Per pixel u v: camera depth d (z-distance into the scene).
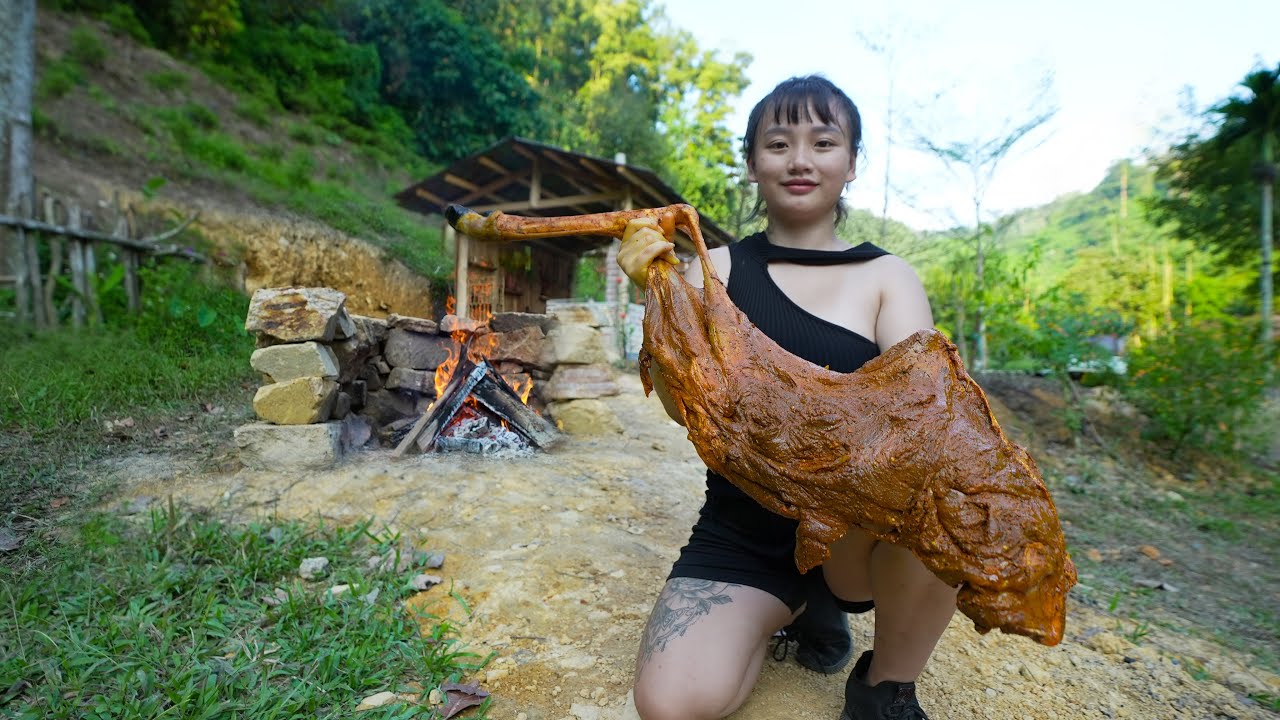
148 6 16.12
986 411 1.16
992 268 9.68
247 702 1.64
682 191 30.16
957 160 9.67
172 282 6.59
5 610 1.96
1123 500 5.76
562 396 4.93
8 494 2.81
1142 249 22.62
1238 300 12.59
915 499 1.10
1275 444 8.10
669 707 1.36
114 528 2.54
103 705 1.56
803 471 1.19
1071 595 3.19
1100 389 8.68
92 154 9.95
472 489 3.28
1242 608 3.38
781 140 1.69
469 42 21.73
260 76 17.45
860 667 1.63
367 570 2.44
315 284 10.12
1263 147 12.59
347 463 3.54
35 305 5.75
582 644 2.02
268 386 3.56
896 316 1.60
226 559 2.39
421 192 9.76
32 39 7.24
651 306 1.43
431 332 4.69
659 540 2.96
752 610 1.51
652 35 40.12
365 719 1.58
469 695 1.71
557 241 10.72
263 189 11.62
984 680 2.04
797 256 1.71
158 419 4.02
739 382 1.30
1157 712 2.01
